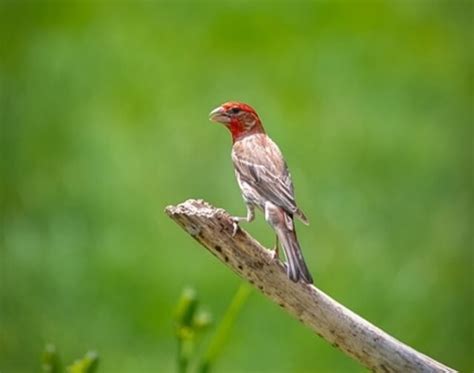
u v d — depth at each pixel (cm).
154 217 1625
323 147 1694
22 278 1580
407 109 1744
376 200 1675
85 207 1631
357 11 1759
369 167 1694
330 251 1620
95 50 1730
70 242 1608
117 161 1664
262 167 970
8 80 1703
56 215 1630
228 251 778
